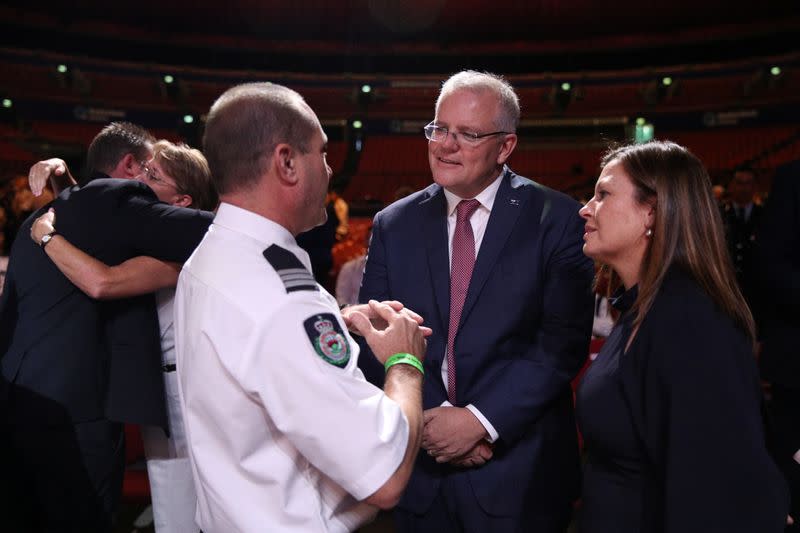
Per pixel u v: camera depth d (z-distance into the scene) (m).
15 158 18.78
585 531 1.27
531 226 1.70
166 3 22.92
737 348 1.11
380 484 0.97
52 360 1.68
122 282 1.65
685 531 1.04
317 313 1.02
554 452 1.69
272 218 1.09
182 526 1.89
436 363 1.69
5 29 21.97
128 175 1.92
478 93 1.61
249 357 0.98
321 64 24.59
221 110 1.08
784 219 2.00
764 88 21.61
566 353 1.66
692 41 22.94
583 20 23.33
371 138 23.62
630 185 1.28
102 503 1.74
